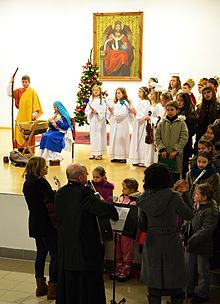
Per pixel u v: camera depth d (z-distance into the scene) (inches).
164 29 418.9
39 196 163.6
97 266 139.5
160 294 140.6
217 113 225.6
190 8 411.2
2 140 395.5
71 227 138.3
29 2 442.0
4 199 218.1
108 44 432.1
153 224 137.6
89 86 378.9
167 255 136.6
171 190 136.9
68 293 140.3
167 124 217.5
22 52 450.3
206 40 412.2
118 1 424.8
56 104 303.9
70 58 442.0
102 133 320.2
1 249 218.5
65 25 438.3
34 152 329.7
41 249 172.9
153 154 281.6
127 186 181.9
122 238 185.9
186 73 420.2
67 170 142.3
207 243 160.6
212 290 177.8
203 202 161.6
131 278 190.4
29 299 172.4
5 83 457.7
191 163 185.8
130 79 431.8
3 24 449.7
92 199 137.4
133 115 307.3
